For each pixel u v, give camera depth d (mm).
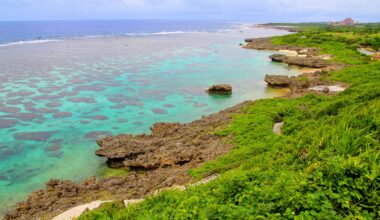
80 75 68750
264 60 91562
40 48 108625
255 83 64125
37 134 38031
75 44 124875
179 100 52844
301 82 55969
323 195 9812
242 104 45844
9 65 76812
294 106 40031
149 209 14594
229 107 48000
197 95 55938
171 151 30391
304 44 112062
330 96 44500
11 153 33125
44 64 79500
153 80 66062
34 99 51250
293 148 19828
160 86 61438
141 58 93062
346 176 10688
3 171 29484
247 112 40844
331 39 111875
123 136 35156
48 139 36750
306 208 9516
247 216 9539
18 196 25609
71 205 23234
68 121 42500
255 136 31875
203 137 34062
